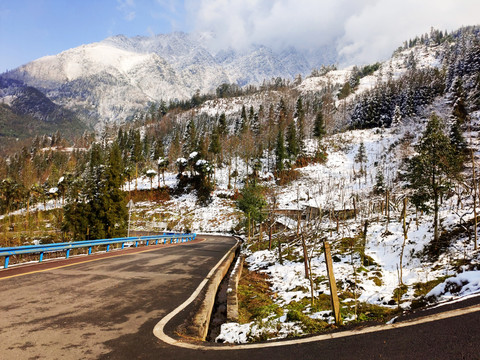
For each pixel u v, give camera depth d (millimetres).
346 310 8383
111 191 35094
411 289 9875
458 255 11836
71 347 3852
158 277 9734
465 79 91250
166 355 3666
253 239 38969
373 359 2920
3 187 70500
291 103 180250
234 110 197875
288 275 15109
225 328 6270
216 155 95812
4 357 3449
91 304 6043
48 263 11367
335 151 99812
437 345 2959
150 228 56719
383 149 88688
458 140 37969
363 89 190250
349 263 14844
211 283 9391
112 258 13930
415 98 106438
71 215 35719
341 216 33281
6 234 43469
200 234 57688
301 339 3945
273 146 100875
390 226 20984
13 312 5215
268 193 46188
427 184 16109
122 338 4273
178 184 85938
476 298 4211
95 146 103562
